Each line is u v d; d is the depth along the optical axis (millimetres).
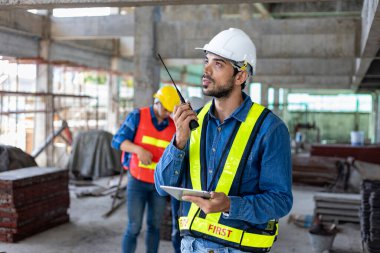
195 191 1995
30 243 5855
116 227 6766
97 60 17266
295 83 20984
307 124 23906
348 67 15188
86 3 4602
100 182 11156
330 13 17250
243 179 2197
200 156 2312
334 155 13992
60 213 6816
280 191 2119
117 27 13273
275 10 17016
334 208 7273
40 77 13609
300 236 6613
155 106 4707
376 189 6051
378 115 24734
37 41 13570
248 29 10469
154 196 4570
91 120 20984
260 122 2203
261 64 15969
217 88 2238
